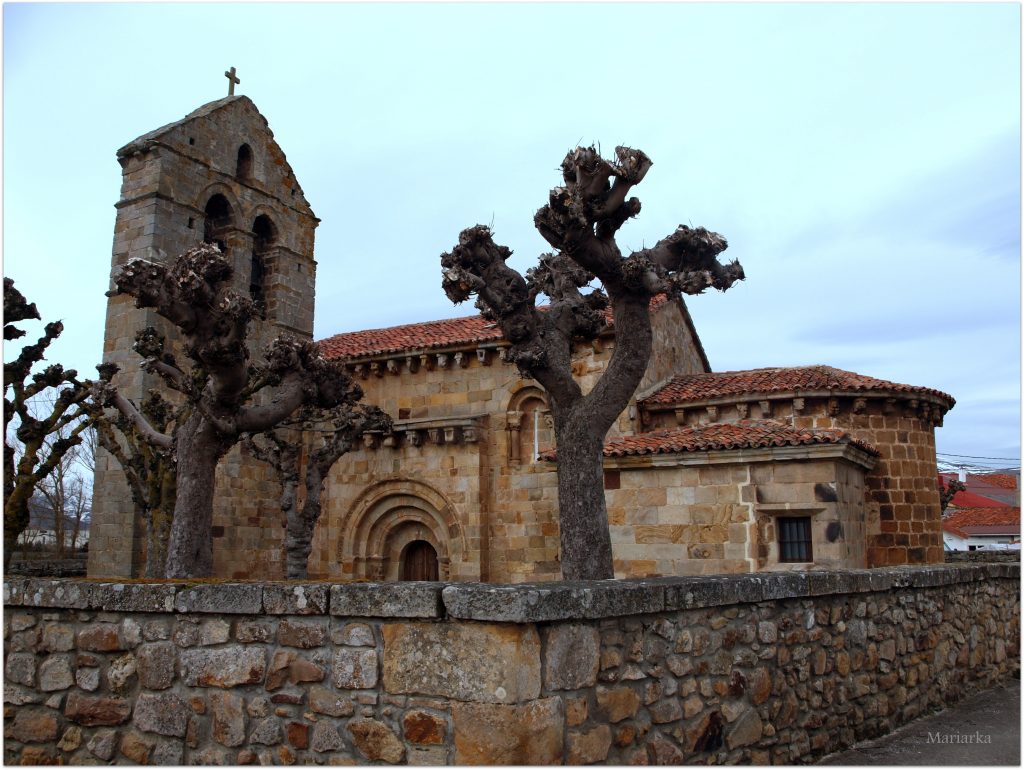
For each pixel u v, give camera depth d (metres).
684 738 6.59
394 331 27.75
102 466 22.81
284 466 19.86
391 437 24.25
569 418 12.50
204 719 6.55
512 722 5.36
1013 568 14.19
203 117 25.03
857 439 18.69
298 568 19.27
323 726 6.09
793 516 17.28
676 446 17.91
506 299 12.64
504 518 23.14
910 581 10.44
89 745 6.96
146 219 23.48
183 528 13.58
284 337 16.86
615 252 12.12
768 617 7.84
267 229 27.27
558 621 5.73
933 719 10.14
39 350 17.39
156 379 22.86
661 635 6.60
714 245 13.48
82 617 7.26
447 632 5.71
